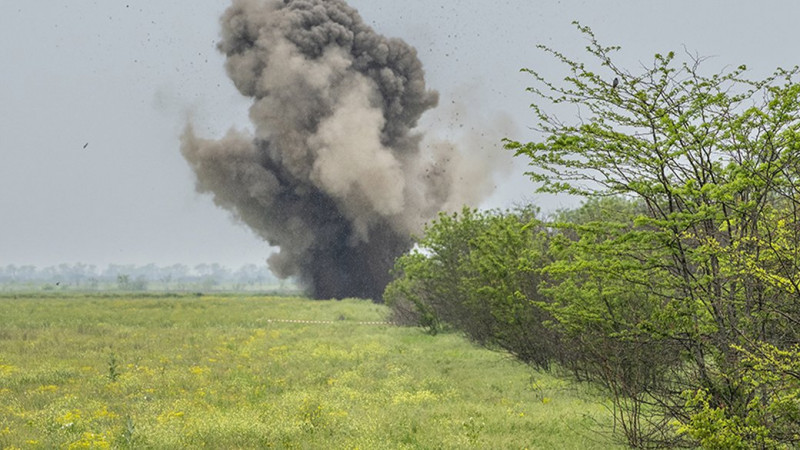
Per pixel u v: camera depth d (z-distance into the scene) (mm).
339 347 64500
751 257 20188
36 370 47125
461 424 29562
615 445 25828
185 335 75000
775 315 21078
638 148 22219
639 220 21625
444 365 50938
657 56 22141
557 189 23453
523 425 29500
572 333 32625
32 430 29172
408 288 79375
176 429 28938
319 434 28719
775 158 21000
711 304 22016
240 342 69875
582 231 23531
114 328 81938
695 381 23219
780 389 18875
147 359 54375
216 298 181000
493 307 46688
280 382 43531
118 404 35750
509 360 51219
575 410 32156
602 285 29438
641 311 29109
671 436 25125
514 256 44375
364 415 32281
